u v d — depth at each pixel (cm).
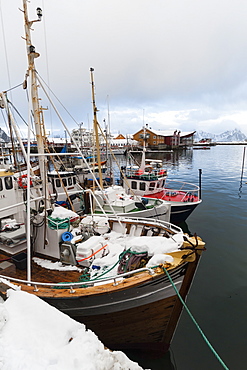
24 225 790
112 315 511
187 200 1499
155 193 1641
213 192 2322
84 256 638
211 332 653
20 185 895
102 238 716
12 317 311
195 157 6394
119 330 547
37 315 313
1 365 241
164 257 509
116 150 7075
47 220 691
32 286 514
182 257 506
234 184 2694
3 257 708
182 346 620
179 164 4869
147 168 1748
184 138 9806
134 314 518
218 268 962
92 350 265
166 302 522
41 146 703
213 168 4162
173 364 577
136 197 1402
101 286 480
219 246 1159
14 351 257
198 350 606
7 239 697
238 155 6700
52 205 753
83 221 826
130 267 559
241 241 1210
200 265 986
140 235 809
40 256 711
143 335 565
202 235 1296
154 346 593
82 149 3750
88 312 502
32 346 266
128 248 611
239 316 707
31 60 632
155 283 488
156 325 549
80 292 471
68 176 1686
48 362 248
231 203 1925
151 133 8338
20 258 672
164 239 597
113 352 275
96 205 1272
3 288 471
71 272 626
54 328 291
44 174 708
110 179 2283
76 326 300
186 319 705
